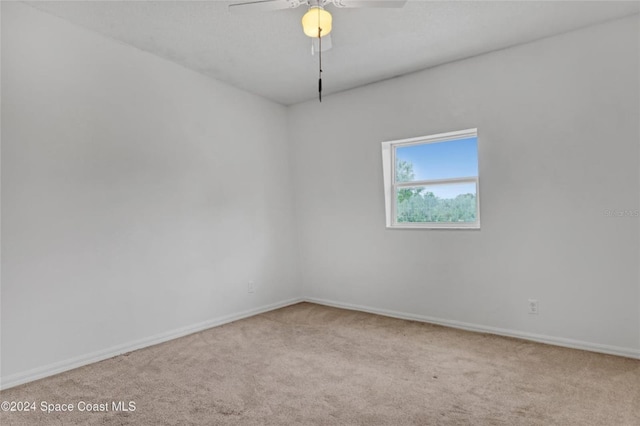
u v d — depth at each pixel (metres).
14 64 2.51
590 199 2.83
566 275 2.94
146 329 3.17
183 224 3.49
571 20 2.76
